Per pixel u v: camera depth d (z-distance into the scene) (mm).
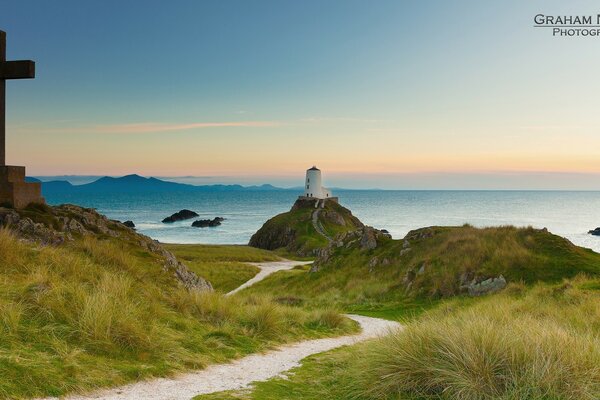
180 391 7836
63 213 22469
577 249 27719
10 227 18250
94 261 16766
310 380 8969
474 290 25516
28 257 13727
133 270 17391
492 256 27312
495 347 7477
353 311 26641
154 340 10133
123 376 8188
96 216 24922
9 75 19422
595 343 8234
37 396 6824
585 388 6672
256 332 13836
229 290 48844
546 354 7359
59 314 9625
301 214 132500
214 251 86125
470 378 7008
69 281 12148
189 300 14703
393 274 32531
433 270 28891
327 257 42438
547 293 19641
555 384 6742
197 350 10836
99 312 9688
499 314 14484
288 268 68312
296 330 15859
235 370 9867
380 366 8008
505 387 6836
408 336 8555
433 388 7355
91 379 7680
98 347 9039
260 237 126750
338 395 7863
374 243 39406
